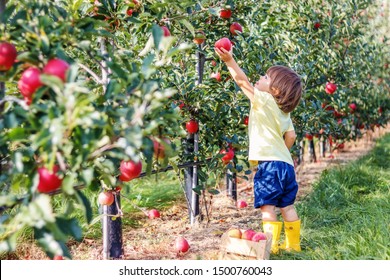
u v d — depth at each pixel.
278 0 5.22
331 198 4.73
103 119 1.88
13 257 3.64
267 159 3.55
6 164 2.12
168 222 4.55
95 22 2.33
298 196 5.16
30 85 1.89
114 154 1.93
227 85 3.99
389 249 3.15
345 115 6.29
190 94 3.72
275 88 3.68
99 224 4.21
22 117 1.95
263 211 3.55
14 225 1.82
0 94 2.24
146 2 3.22
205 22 3.91
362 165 5.98
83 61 3.24
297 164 6.55
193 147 4.08
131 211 4.85
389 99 8.13
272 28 4.59
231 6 3.74
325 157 7.62
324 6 5.73
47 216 1.68
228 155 3.89
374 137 9.19
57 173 1.86
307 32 5.25
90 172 1.84
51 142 1.77
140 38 3.70
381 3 7.89
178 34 3.80
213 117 3.84
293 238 3.54
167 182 6.16
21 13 2.15
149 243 3.88
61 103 1.75
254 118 3.65
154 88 1.94
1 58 1.97
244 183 6.21
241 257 3.15
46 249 1.79
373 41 7.62
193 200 4.33
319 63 5.32
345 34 5.64
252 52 3.97
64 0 2.63
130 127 1.86
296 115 5.00
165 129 2.24
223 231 4.11
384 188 5.12
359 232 3.73
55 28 2.13
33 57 1.94
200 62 4.16
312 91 5.25
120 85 1.94
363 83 6.83
